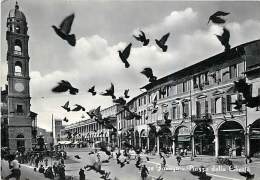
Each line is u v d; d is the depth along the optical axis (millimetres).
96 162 14219
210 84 35344
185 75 39375
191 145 37469
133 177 20797
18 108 48312
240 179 20203
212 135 34906
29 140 48000
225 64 33219
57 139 58938
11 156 20547
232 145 33000
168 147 39875
